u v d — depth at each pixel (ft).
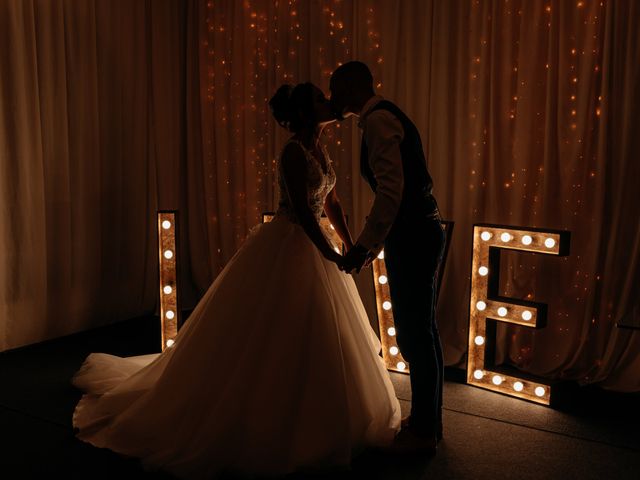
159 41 14.97
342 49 13.09
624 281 10.43
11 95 12.01
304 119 8.45
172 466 7.45
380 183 7.59
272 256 8.30
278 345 7.82
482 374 10.80
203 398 7.82
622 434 9.05
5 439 8.69
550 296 11.19
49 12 12.60
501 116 11.38
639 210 10.23
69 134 13.29
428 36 11.91
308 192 8.38
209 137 15.15
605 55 10.19
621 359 10.59
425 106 12.13
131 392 8.80
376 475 7.83
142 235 15.12
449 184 12.09
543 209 11.00
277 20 13.88
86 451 8.34
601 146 10.33
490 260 10.43
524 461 8.24
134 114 14.66
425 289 8.05
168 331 11.97
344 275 9.02
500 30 11.22
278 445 7.53
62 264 13.33
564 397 10.40
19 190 12.29
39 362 11.93
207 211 15.30
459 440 8.84
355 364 8.23
